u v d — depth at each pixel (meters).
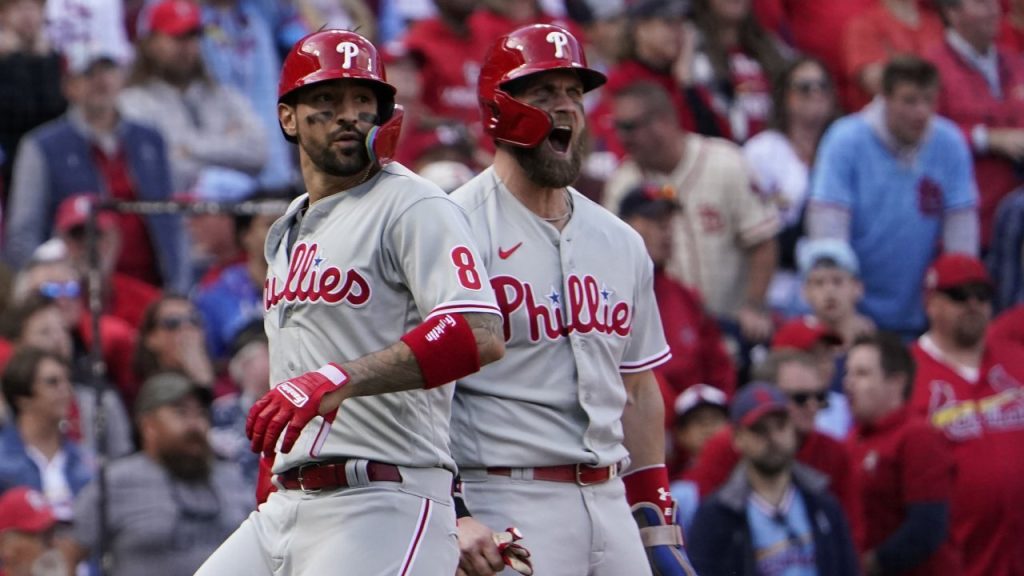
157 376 24.94
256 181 35.78
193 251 33.12
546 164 16.80
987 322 29.28
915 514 26.56
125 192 33.31
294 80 15.33
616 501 17.23
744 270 33.16
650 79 36.56
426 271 15.07
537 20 40.09
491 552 15.74
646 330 17.91
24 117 35.19
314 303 15.38
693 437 27.97
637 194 29.59
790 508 24.81
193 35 35.72
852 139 35.53
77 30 37.06
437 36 37.41
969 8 39.66
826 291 32.31
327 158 15.30
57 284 29.45
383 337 15.36
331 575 15.16
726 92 38.75
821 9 41.91
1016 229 36.53
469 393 16.73
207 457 24.70
